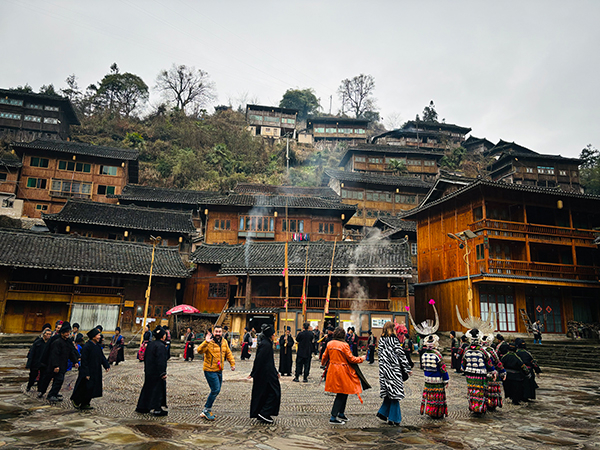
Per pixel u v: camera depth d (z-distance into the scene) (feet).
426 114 314.96
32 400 27.94
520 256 92.58
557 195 92.17
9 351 67.31
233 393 34.04
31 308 88.43
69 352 28.91
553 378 49.44
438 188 105.29
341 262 90.89
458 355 52.70
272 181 201.87
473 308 86.89
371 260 89.81
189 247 129.49
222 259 100.12
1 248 85.61
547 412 28.84
